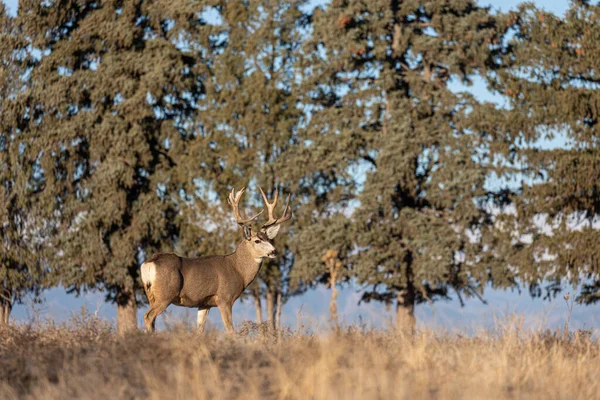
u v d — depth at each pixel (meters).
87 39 128.75
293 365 30.55
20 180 126.25
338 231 117.44
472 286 120.69
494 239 120.38
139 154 125.44
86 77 125.19
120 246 121.50
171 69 126.88
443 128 119.00
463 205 116.44
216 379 28.19
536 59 123.69
